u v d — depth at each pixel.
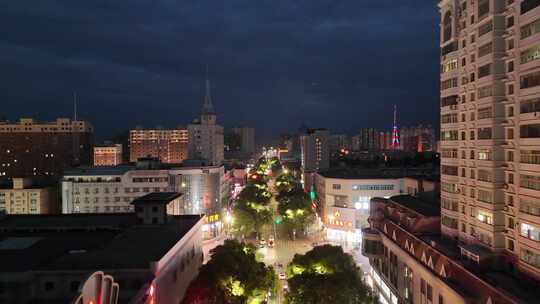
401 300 81.25
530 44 53.06
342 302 68.19
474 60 65.06
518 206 55.81
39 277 61.97
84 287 36.38
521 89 55.12
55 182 192.88
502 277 55.19
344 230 151.88
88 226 94.06
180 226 93.81
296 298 70.56
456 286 59.16
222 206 186.12
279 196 187.00
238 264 78.81
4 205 168.75
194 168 161.00
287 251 134.25
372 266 102.50
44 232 90.75
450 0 72.19
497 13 59.00
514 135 56.88
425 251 71.25
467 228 66.94
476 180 64.19
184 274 85.12
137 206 96.75
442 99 75.38
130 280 63.25
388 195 150.88
